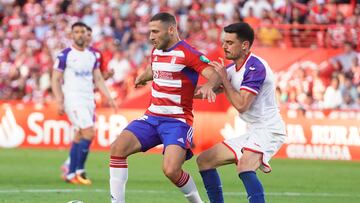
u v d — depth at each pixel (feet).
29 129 201.77
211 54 228.43
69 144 199.21
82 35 130.62
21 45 257.55
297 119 189.57
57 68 131.23
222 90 87.10
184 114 85.25
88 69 131.23
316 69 229.86
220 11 250.57
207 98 80.48
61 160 171.63
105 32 254.06
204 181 85.92
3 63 254.88
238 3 253.03
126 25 256.32
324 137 187.42
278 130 84.69
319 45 233.55
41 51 257.34
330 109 204.13
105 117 196.03
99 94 225.97
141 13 260.83
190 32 244.22
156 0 263.08
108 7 262.26
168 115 84.99
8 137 203.00
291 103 218.38
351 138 185.88
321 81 220.43
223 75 82.07
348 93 212.43
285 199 112.16
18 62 248.32
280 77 229.86
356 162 181.37
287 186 130.62
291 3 246.06
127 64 238.89
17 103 209.26
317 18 240.12
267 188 126.52
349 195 119.14
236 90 84.28
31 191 115.44
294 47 234.99
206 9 249.96
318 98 216.54
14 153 186.80
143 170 153.99
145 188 122.52
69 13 266.98
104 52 241.76
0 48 259.39
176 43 84.69
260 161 83.41
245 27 83.25
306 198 113.91
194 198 84.99
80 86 130.41
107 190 118.62
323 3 247.50
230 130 191.93
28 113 201.98
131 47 244.83
